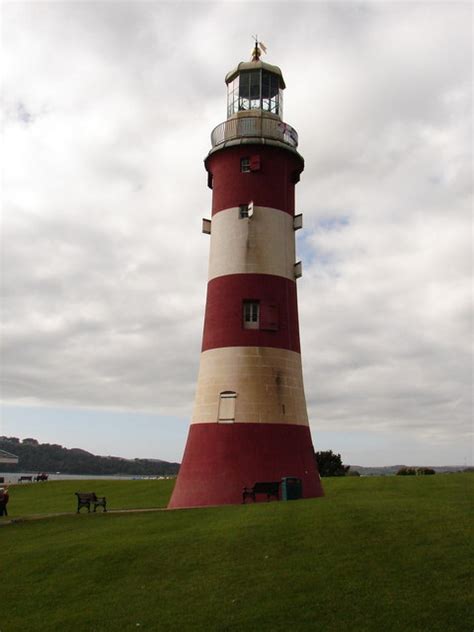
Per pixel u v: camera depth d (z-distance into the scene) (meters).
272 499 28.81
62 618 15.06
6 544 22.64
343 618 13.42
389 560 16.20
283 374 31.72
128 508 37.81
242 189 34.31
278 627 13.36
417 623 12.91
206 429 30.78
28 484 55.41
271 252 33.31
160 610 14.86
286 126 35.66
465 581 14.54
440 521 19.34
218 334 32.25
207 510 25.55
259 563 17.02
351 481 38.62
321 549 17.53
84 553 19.73
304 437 31.61
